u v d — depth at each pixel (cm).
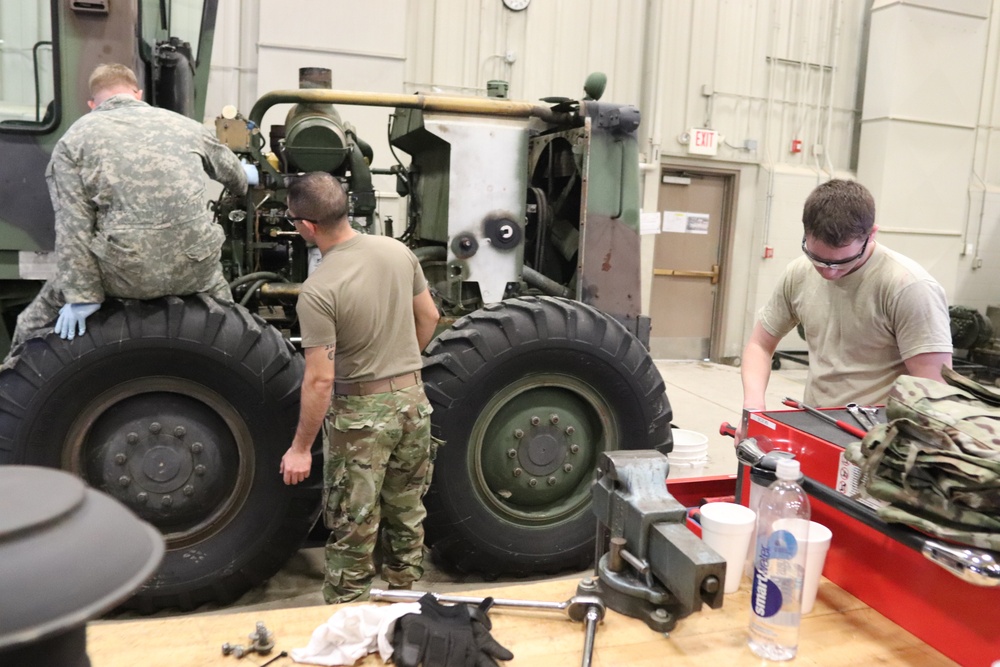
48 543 50
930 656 120
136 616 232
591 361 252
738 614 131
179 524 234
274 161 310
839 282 188
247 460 233
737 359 668
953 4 620
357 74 502
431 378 241
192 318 219
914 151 635
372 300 198
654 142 600
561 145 307
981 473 110
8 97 243
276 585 258
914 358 172
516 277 286
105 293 218
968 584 115
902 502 120
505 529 254
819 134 657
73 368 212
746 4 618
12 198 237
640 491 129
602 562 135
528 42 568
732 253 652
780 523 122
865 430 146
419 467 217
